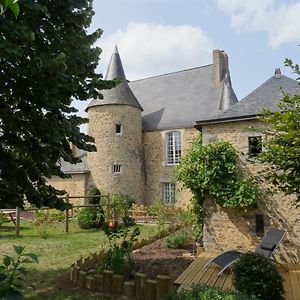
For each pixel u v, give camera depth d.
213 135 10.40
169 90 26.11
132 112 23.19
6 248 10.82
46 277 7.62
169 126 22.97
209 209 10.18
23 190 5.62
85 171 23.23
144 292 5.96
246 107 10.29
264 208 9.48
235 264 5.77
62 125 5.82
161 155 23.19
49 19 5.72
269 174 5.63
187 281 6.45
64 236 13.52
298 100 5.01
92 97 6.48
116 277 6.41
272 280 5.35
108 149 22.72
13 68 5.02
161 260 8.67
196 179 10.05
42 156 5.77
